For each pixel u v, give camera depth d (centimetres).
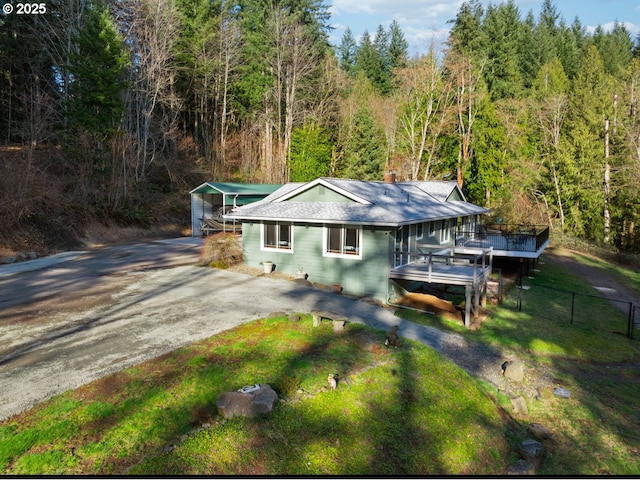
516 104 4241
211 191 3127
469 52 4584
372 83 6344
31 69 3488
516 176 4006
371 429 784
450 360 1126
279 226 1908
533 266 2633
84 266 2025
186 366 914
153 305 1397
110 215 2959
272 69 4472
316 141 4372
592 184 3644
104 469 605
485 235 2483
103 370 896
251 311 1349
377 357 1035
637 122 3550
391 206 1841
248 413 750
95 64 2939
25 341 1066
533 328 1512
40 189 2634
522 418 970
